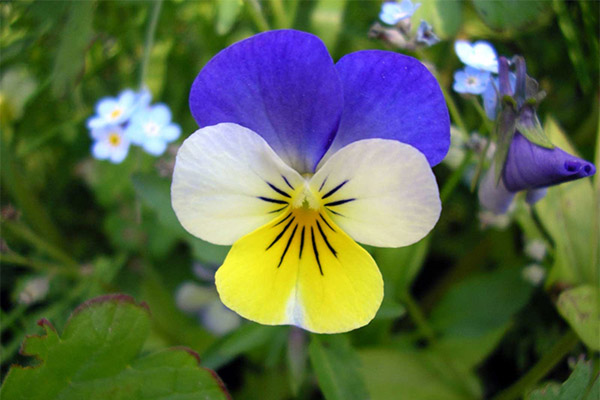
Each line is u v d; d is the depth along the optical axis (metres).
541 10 0.10
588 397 0.08
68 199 0.14
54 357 0.08
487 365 0.12
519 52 0.12
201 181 0.07
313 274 0.08
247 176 0.07
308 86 0.07
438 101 0.07
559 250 0.10
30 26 0.12
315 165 0.08
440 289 0.12
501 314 0.11
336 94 0.07
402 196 0.07
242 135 0.07
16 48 0.12
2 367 0.11
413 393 0.10
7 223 0.11
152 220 0.12
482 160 0.08
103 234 0.14
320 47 0.07
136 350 0.08
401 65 0.07
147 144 0.10
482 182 0.09
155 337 0.11
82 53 0.10
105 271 0.12
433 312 0.11
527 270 0.11
